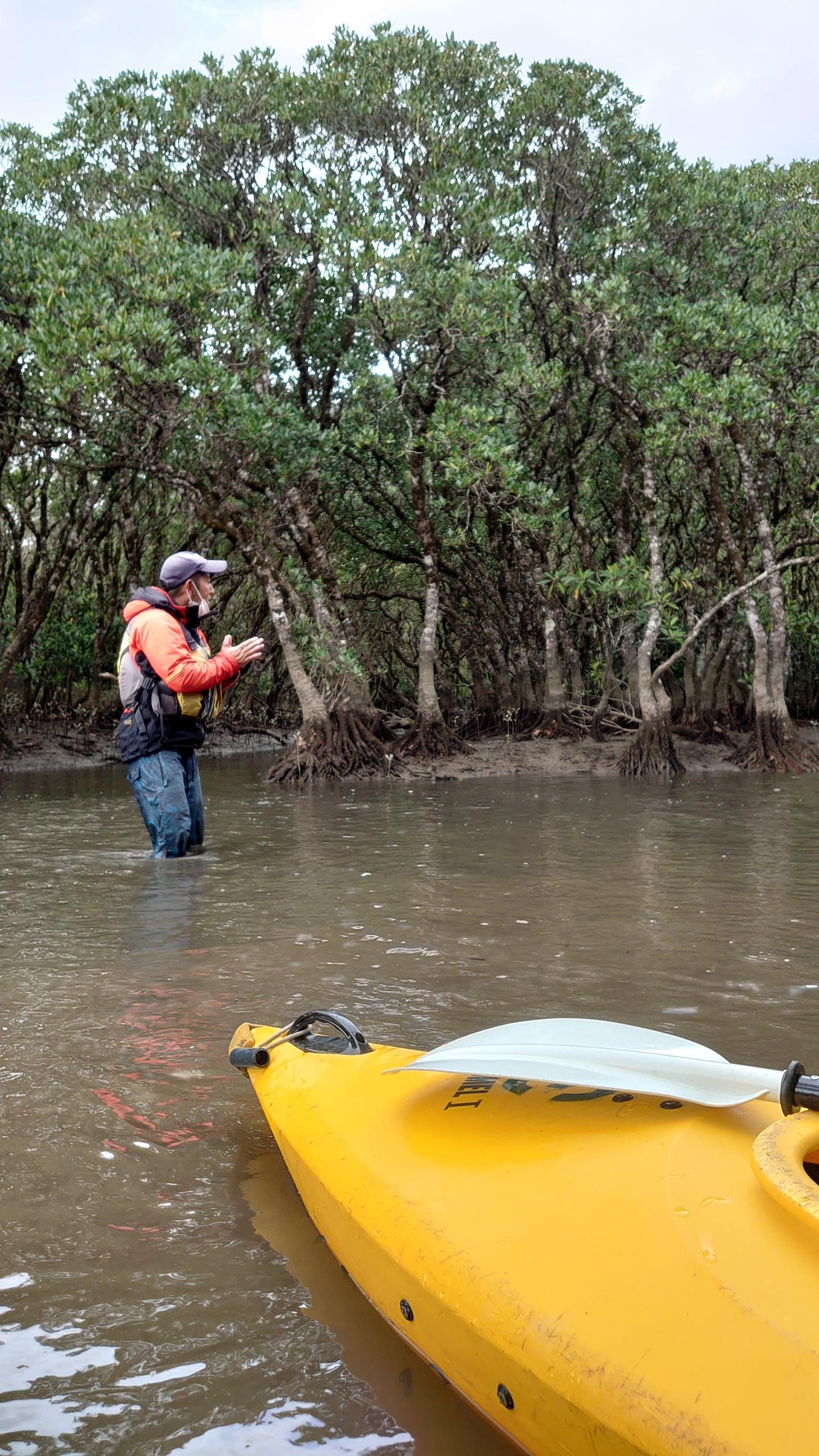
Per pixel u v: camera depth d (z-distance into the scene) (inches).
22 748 754.2
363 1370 67.2
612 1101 72.4
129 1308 75.2
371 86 666.2
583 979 162.9
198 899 233.8
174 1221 88.1
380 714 804.6
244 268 603.8
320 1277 78.8
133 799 481.4
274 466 666.8
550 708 744.3
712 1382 47.6
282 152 688.4
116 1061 127.1
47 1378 67.7
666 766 618.8
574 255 701.9
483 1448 59.9
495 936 193.9
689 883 248.2
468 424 648.4
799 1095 62.5
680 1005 148.0
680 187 700.0
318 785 580.4
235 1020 143.3
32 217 680.4
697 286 708.7
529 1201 64.2
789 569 837.2
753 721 828.0
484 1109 76.9
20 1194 93.2
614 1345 51.8
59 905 227.5
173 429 594.9
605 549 885.8
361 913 216.1
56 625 821.9
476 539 770.8
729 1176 59.6
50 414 649.6
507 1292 58.2
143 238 575.8
